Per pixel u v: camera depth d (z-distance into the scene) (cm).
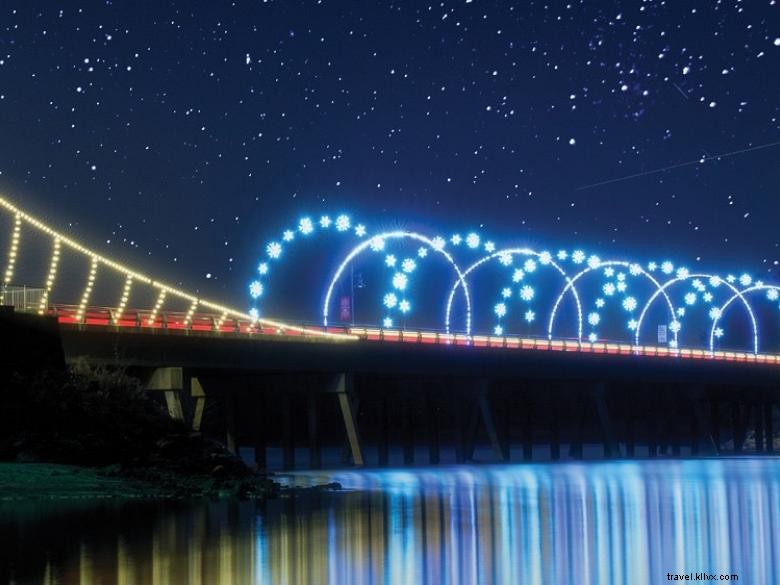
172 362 7988
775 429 15912
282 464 10438
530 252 11262
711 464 10638
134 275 8156
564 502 5894
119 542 3675
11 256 7175
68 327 7350
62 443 5469
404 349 9725
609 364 11825
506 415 11725
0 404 5653
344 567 3478
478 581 3388
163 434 5972
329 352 9138
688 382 13038
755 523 4997
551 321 11688
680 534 4584
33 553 3450
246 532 4047
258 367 8588
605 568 3691
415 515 4931
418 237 10150
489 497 6094
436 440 10812
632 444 12825
